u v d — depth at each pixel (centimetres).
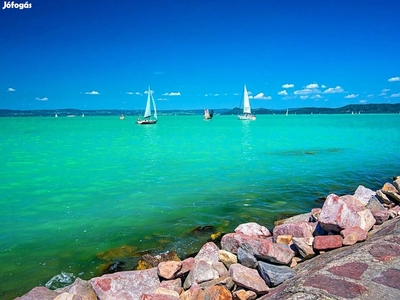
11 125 10306
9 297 620
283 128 7438
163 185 1505
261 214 1084
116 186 1497
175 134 5600
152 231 941
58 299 489
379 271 405
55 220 1039
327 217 662
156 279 592
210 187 1454
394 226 584
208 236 905
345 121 12025
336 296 354
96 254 799
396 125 8194
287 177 1670
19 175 1789
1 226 988
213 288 507
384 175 1728
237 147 3219
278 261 564
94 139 4516
